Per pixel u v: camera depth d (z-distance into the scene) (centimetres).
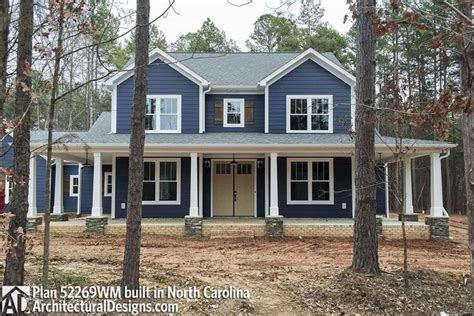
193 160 1588
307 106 1803
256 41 4028
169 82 1806
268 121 1803
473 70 378
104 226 1548
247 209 1867
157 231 1560
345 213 1778
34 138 1958
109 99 3625
